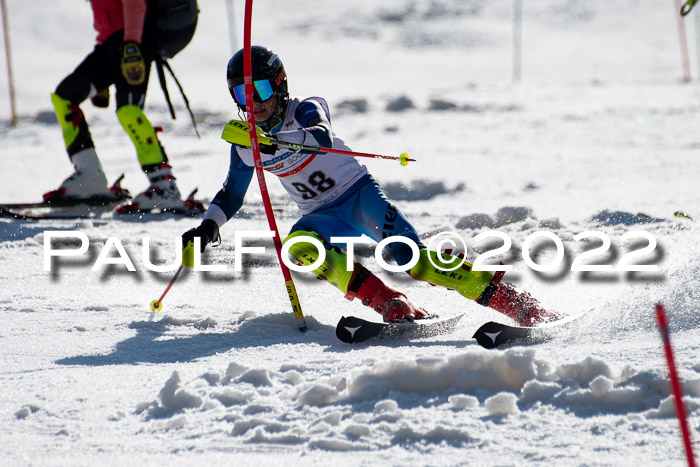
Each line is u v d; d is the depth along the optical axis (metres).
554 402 9.12
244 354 12.55
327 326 14.85
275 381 10.53
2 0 63.56
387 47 179.50
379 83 131.88
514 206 25.83
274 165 14.77
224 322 15.20
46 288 18.38
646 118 58.75
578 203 28.98
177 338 13.98
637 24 196.38
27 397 10.40
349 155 14.69
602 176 36.25
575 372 9.69
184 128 62.88
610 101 71.38
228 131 14.02
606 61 163.00
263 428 8.84
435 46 182.00
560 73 149.50
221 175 39.81
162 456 8.30
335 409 9.30
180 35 28.69
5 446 8.70
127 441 8.79
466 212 28.09
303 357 12.17
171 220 27.55
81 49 165.50
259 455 8.20
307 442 8.50
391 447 8.23
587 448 7.98
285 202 31.27
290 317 15.22
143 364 12.26
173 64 152.38
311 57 167.12
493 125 59.38
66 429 9.17
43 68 143.88
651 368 9.66
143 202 28.55
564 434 8.33
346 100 72.38
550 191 32.62
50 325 14.98
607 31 192.25
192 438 8.79
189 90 111.50
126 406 9.99
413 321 13.45
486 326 12.45
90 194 29.11
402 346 12.93
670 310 13.23
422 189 33.41
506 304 13.92
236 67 14.05
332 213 15.07
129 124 28.16
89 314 15.94
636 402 8.95
